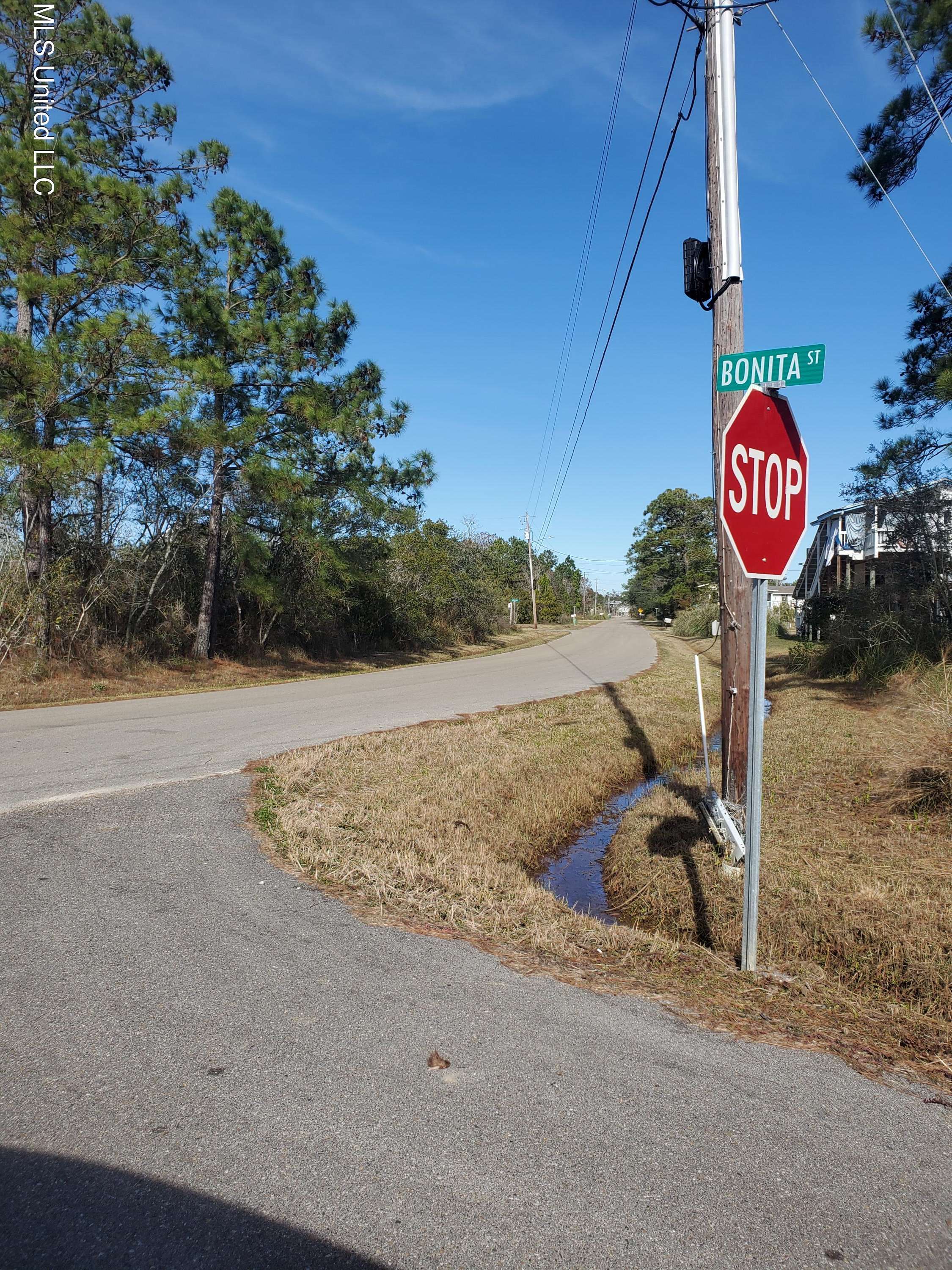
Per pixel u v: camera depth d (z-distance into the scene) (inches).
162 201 625.9
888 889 200.4
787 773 332.2
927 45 407.2
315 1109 101.3
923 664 511.2
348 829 242.1
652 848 254.2
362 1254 78.0
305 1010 128.3
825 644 701.3
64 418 590.6
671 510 3021.7
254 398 771.4
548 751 399.2
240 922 165.6
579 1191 87.6
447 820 267.6
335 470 846.5
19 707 526.9
